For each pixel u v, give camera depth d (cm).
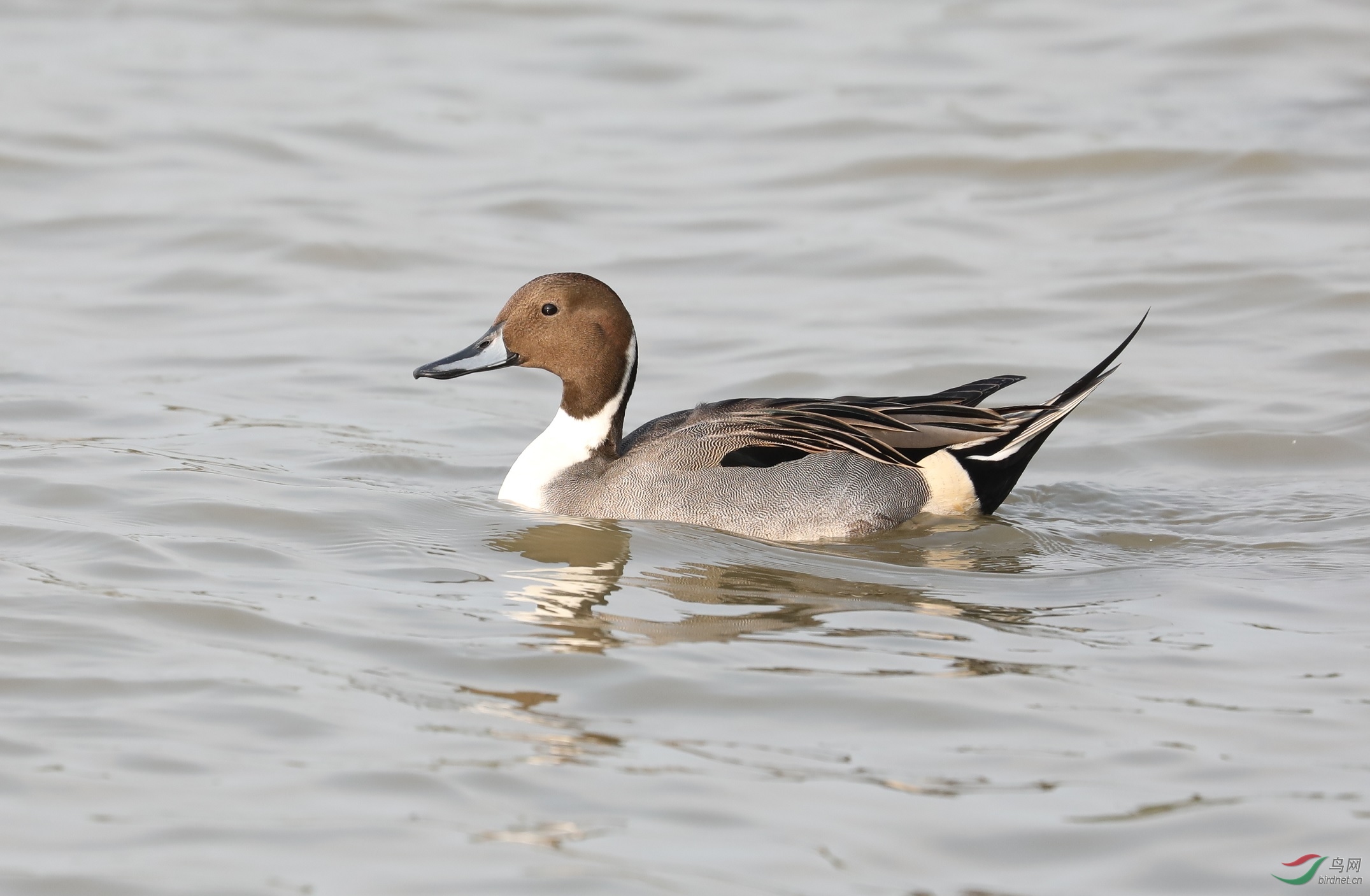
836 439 1316
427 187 2317
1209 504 1359
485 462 1473
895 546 1263
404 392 1673
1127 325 1847
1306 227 2114
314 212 2208
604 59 2816
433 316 1908
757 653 1013
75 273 2016
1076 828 798
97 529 1222
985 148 2395
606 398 1361
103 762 852
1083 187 2302
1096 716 922
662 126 2544
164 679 959
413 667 985
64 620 1042
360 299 1966
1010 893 745
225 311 1917
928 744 888
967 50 2839
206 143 2450
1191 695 952
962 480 1323
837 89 2658
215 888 740
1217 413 1583
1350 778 846
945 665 995
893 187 2322
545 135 2509
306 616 1064
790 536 1284
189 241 2116
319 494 1336
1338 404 1591
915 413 1334
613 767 858
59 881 743
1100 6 3039
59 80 2675
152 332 1839
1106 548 1252
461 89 2695
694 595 1125
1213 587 1146
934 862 768
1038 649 1023
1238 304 1889
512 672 980
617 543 1244
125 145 2439
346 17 3009
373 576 1153
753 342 1820
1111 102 2581
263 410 1595
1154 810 816
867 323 1873
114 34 2928
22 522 1236
